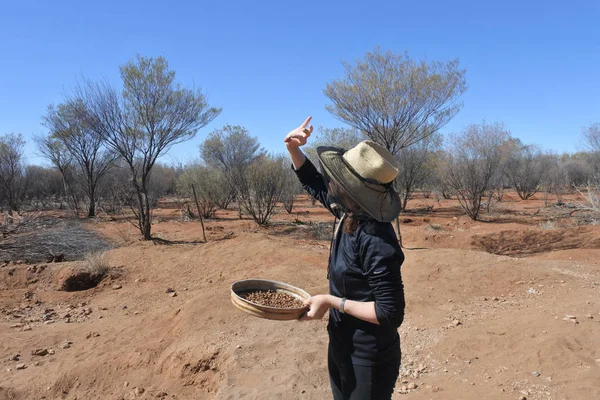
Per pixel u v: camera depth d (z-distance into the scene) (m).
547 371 3.97
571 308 5.60
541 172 28.06
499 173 24.55
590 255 9.66
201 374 4.43
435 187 28.11
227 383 3.94
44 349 5.66
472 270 7.73
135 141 13.39
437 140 21.95
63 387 4.63
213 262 9.84
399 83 10.71
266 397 3.66
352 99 11.04
